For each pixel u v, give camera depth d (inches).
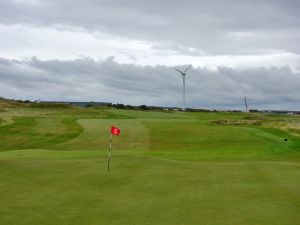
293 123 2977.4
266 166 933.8
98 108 4928.6
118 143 1916.8
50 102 5128.0
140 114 4008.4
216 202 558.6
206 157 1360.7
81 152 1392.7
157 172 807.1
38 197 563.2
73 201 545.3
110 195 587.8
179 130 2239.2
